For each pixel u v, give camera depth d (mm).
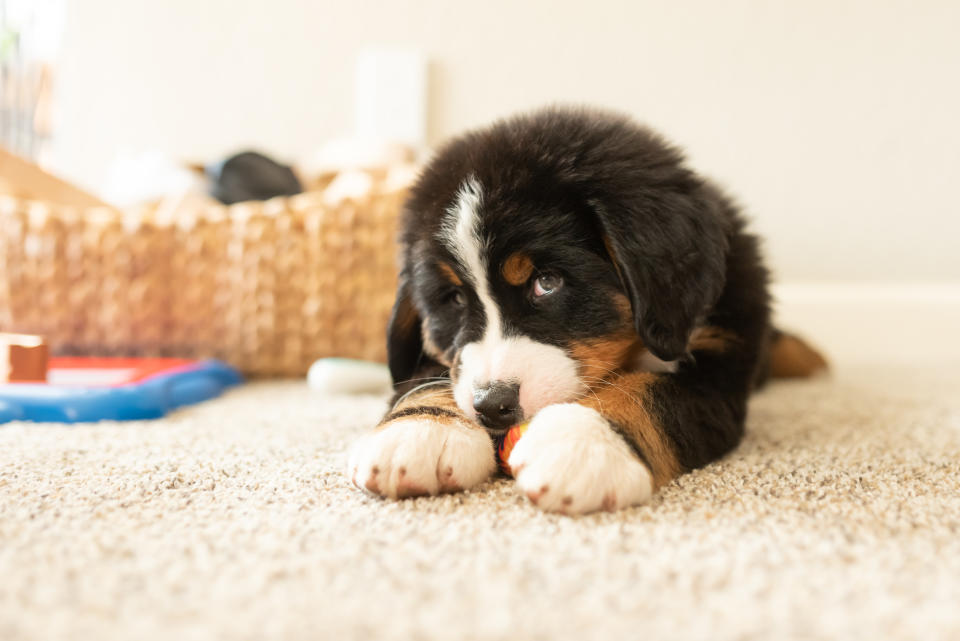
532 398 479
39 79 1112
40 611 332
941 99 999
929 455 518
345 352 794
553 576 355
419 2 1030
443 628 323
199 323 781
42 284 757
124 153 1055
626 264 476
